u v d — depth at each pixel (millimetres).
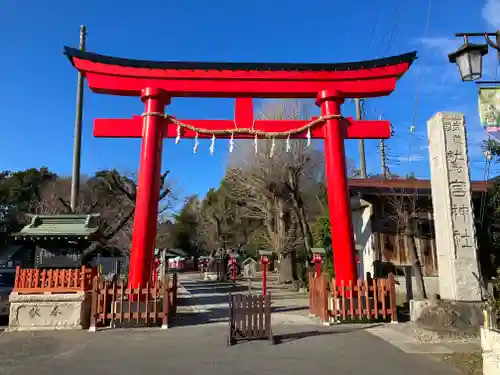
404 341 9500
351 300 12188
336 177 14219
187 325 12219
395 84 15078
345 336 10172
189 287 30734
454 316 9977
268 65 14875
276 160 28547
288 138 14922
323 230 21406
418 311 11234
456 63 9078
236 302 9680
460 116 11531
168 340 9914
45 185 42688
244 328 9664
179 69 14609
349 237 13688
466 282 10539
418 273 13539
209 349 8867
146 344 9477
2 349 9078
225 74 14766
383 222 17000
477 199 15336
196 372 7145
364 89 14992
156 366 7551
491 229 14727
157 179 13883
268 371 7168
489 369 6250
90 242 13234
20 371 7316
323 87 15023
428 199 17094
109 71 14375
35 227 12672
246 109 15133
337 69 15039
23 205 39375
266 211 34719
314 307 13883
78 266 12547
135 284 12688
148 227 13258
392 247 16828
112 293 11945
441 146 11359
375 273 16484
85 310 11922
